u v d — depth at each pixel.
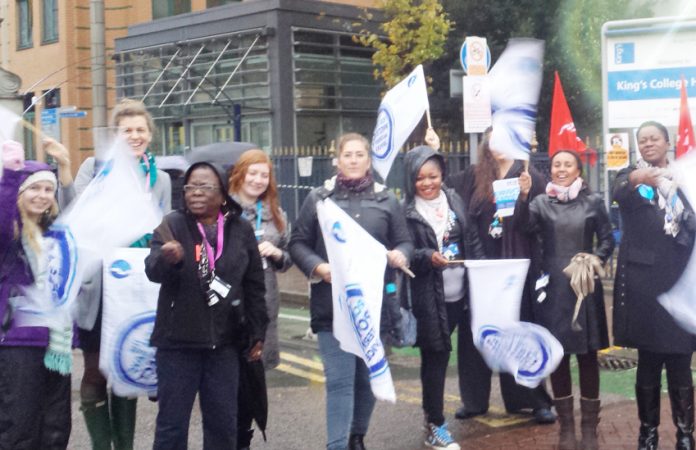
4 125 4.78
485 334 5.86
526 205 5.68
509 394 6.63
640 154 5.52
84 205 4.86
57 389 4.89
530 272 5.90
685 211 5.38
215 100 19.66
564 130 7.09
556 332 5.61
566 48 18.61
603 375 7.92
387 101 6.36
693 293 5.38
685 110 6.57
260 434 6.40
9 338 4.69
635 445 5.95
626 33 11.26
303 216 5.47
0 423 4.73
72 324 4.92
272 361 5.43
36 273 4.73
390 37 17.69
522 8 18.73
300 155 17.03
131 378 5.10
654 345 5.42
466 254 6.00
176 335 4.54
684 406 5.58
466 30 18.80
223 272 4.59
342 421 5.29
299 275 14.05
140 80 23.06
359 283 5.04
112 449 5.55
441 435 5.95
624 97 11.37
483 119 9.02
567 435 5.79
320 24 20.41
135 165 5.17
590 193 5.77
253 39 20.25
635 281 5.48
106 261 5.03
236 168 5.46
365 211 5.42
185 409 4.62
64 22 25.20
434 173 5.87
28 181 4.70
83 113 15.46
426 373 5.94
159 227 4.58
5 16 27.48
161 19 22.34
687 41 11.02
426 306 5.76
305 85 20.25
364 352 5.03
